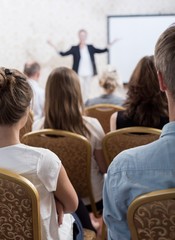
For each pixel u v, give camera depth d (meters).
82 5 6.69
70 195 1.25
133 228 0.85
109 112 3.06
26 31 6.82
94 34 6.77
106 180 0.88
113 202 0.87
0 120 1.12
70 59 6.87
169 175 0.79
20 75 1.17
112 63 6.81
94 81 6.75
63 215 1.32
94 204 2.09
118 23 6.69
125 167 0.83
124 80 6.82
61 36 6.82
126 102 2.05
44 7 6.72
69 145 1.84
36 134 1.84
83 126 1.98
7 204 1.10
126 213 0.88
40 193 1.17
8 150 1.15
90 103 3.49
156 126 1.95
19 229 1.13
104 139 1.87
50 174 1.16
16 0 6.70
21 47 6.88
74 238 1.42
